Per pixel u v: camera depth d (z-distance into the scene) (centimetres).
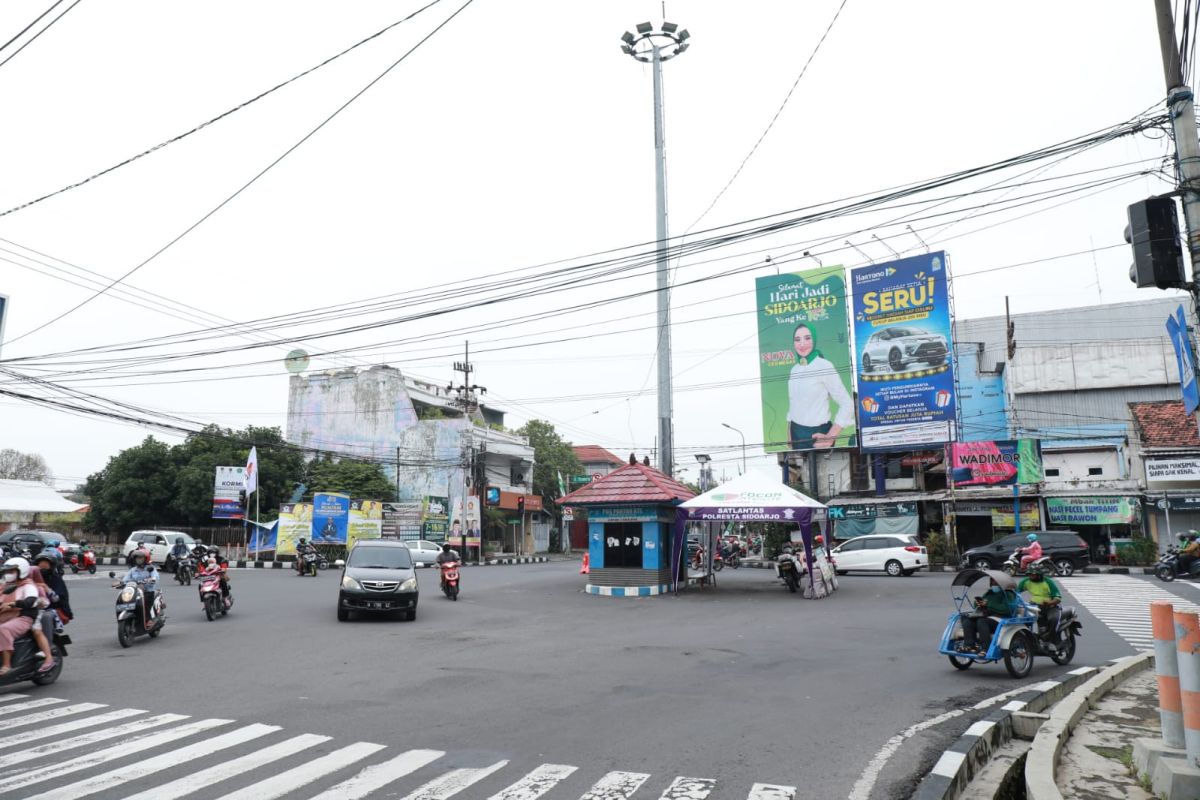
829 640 1378
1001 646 1025
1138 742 587
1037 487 3356
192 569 2670
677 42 2783
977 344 4031
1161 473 3119
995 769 661
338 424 5422
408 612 1736
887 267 3872
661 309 2583
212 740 714
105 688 968
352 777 603
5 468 7000
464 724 777
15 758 654
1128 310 4178
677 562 2381
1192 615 526
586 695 920
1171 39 748
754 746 695
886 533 3666
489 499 5297
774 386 4103
